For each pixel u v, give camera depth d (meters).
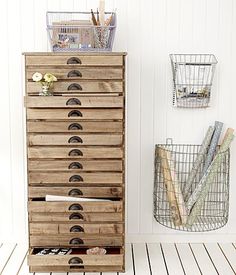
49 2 3.21
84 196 2.97
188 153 3.33
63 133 2.93
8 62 3.25
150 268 3.01
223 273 2.94
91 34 2.98
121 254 2.92
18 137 3.32
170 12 3.24
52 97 2.88
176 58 3.26
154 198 3.34
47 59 2.88
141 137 3.32
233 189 3.37
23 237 3.38
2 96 3.28
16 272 2.95
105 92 2.91
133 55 3.26
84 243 2.96
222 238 3.39
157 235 3.39
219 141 3.33
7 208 3.36
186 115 3.31
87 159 2.95
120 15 3.23
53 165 2.95
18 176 3.34
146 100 3.29
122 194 2.96
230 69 3.29
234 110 3.31
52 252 2.95
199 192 3.22
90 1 3.22
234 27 3.26
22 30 3.23
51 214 2.93
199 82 3.22
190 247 3.32
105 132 2.93
